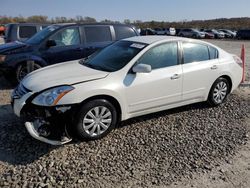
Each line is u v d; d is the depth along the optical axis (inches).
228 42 1489.9
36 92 176.9
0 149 171.8
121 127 206.4
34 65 311.1
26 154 166.9
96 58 223.9
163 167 158.9
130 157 167.6
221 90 256.5
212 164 163.9
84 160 162.4
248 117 237.1
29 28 463.2
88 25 339.6
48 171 151.2
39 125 170.9
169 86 215.3
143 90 201.6
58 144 169.6
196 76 231.1
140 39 227.9
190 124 217.5
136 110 203.8
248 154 176.9
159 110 217.9
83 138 181.2
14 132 193.0
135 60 202.1
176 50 223.1
